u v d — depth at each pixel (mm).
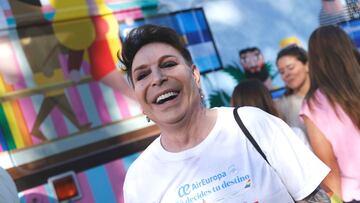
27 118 2709
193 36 3312
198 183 1522
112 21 3051
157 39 1601
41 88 2773
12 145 2648
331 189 2350
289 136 1583
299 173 1533
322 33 2477
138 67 1585
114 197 2840
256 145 1527
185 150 1573
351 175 2305
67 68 2865
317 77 2412
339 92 2320
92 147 2840
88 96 2887
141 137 2986
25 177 2643
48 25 2855
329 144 2342
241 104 2752
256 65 3500
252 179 1488
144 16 3170
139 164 1654
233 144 1538
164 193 1571
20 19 2781
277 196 1482
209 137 1559
